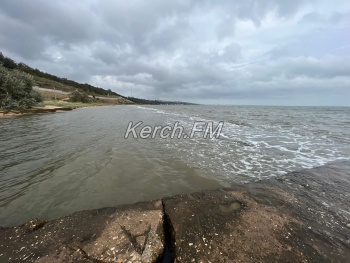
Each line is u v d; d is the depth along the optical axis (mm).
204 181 5812
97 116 27656
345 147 9703
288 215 3809
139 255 2748
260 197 4520
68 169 6445
